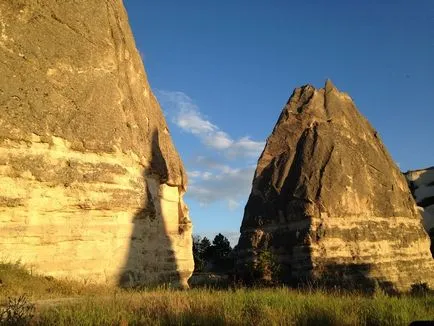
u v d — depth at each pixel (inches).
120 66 1007.6
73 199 809.5
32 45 820.6
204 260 3410.4
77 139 837.2
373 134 2512.3
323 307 488.4
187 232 1179.3
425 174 3339.1
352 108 2522.1
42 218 768.3
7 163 734.5
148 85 1155.3
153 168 1056.2
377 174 2262.6
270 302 507.2
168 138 1203.2
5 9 805.2
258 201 2230.6
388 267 1982.0
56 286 711.1
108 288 786.8
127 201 896.9
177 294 544.4
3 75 765.3
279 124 2423.7
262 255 1914.4
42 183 769.6
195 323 400.8
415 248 2162.9
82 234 817.5
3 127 738.8
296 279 1875.0
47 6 865.5
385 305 514.6
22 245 738.8
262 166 2340.1
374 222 2075.5
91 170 843.4
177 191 1184.8
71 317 381.4
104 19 977.5
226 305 457.7
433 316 490.0
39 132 780.6
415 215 2331.4
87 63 908.6
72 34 895.7
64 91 847.7
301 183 2084.2
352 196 2069.4
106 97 926.4
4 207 725.3
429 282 2094.0
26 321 374.9
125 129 954.7
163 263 1041.5
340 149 2196.1
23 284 658.8
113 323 388.8
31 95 791.7
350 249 1946.4
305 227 1964.8
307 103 2413.9
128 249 904.9
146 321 401.1
